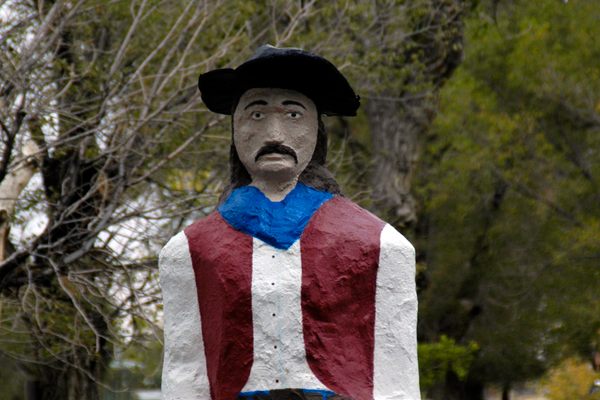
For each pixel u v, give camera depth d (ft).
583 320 81.66
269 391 24.17
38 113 52.90
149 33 62.08
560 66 81.61
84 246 54.29
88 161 54.34
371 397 24.38
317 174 26.14
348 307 24.72
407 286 25.04
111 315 55.83
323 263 24.77
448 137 80.28
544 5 85.20
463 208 85.92
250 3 60.75
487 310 93.56
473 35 82.17
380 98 68.74
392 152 75.31
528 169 83.92
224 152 60.13
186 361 25.04
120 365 67.51
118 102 53.42
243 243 25.03
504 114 79.77
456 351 66.13
